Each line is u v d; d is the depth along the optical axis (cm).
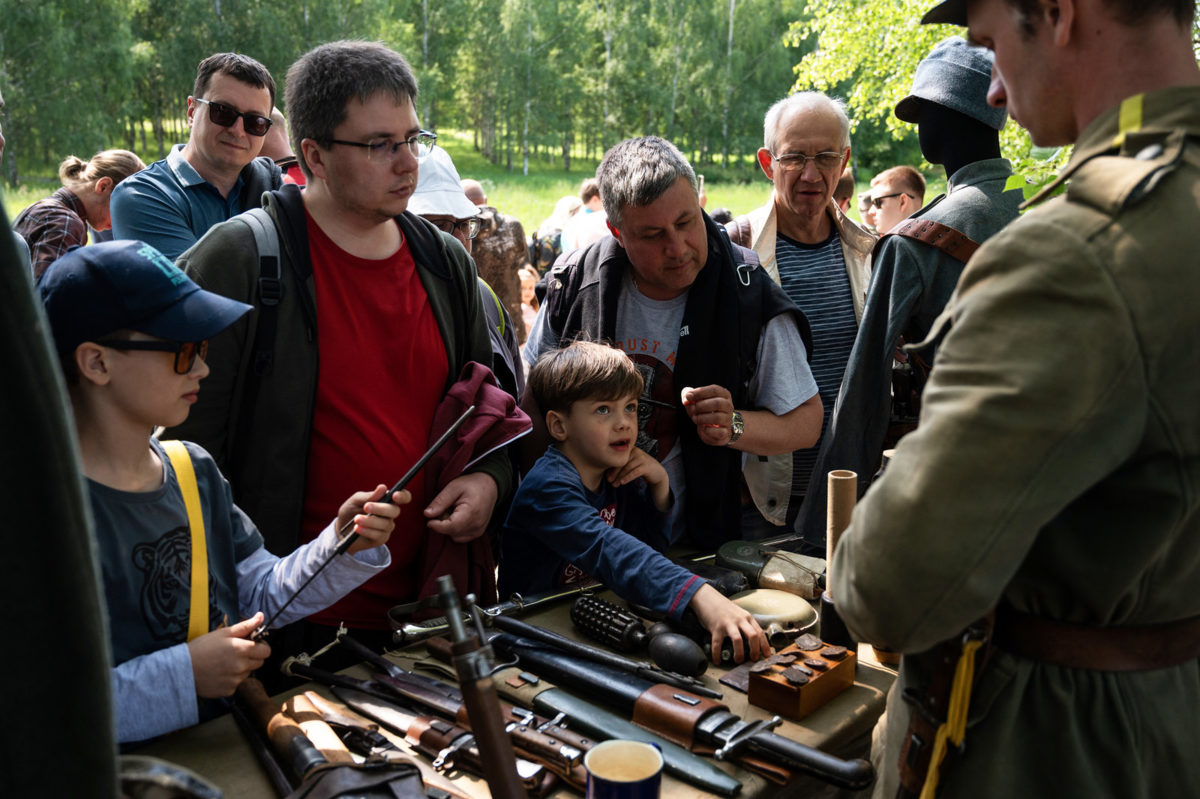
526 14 4953
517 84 4878
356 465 209
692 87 4922
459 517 208
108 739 82
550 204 3503
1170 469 99
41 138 3328
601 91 5012
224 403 201
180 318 149
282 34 3781
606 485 225
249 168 341
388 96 198
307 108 198
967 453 96
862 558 107
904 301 242
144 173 317
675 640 171
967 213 241
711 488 239
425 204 283
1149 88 104
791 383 240
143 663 147
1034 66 112
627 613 184
